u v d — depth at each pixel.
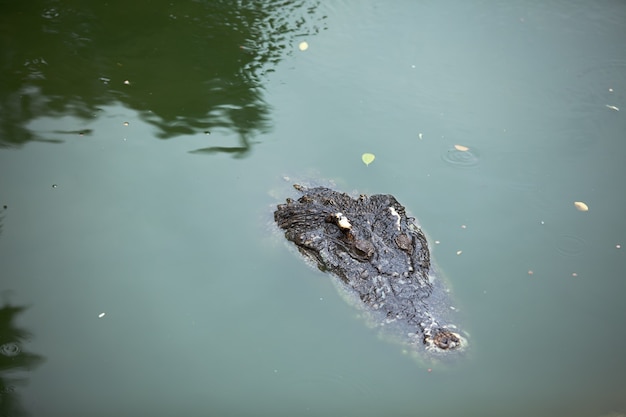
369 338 6.82
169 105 10.20
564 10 12.32
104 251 7.86
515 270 7.59
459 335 6.54
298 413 6.20
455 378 6.41
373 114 10.10
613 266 7.63
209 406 6.26
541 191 8.73
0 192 8.55
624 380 6.40
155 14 12.21
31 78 10.53
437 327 6.58
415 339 6.55
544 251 7.84
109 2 12.45
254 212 8.53
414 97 10.41
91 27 11.78
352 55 11.31
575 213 8.38
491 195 8.70
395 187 8.85
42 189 8.66
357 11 12.41
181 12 12.27
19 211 8.31
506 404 6.23
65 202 8.49
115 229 8.16
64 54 11.11
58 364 6.61
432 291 7.04
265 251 7.99
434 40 11.66
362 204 8.19
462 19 12.20
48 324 7.00
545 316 7.02
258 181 9.02
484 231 8.13
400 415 6.17
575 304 7.17
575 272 7.56
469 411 6.20
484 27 11.97
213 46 11.45
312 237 7.88
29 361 6.61
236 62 11.11
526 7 12.44
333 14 12.32
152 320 7.08
